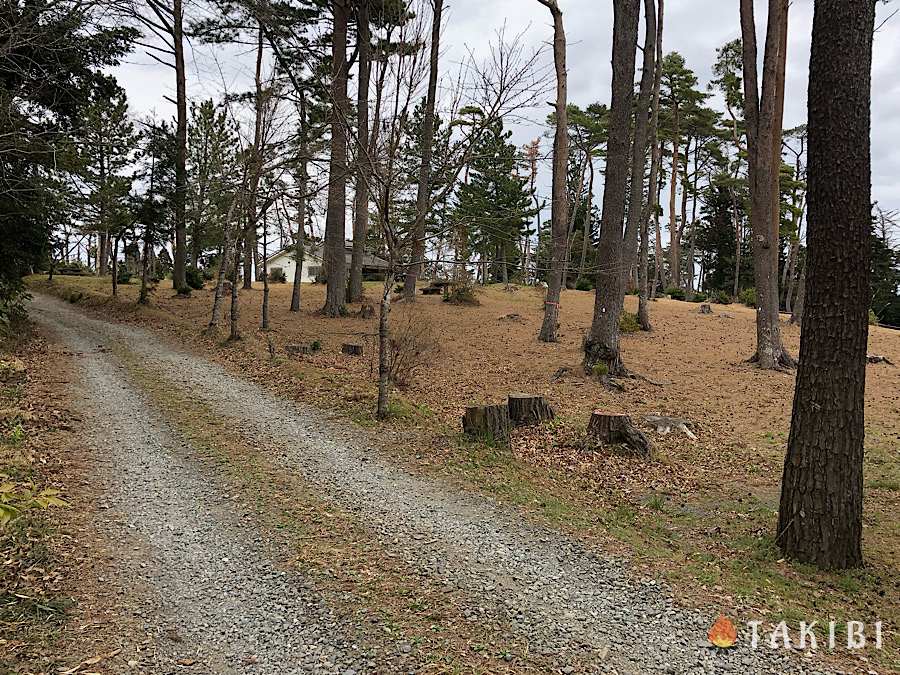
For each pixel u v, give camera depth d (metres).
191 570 4.55
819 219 4.90
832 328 4.89
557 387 12.60
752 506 6.58
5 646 3.39
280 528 5.39
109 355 13.69
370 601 4.18
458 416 9.98
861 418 4.96
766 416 10.87
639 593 4.45
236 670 3.38
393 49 9.00
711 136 34.78
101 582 4.27
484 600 4.26
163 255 47.22
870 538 5.72
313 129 14.18
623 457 7.99
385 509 5.99
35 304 23.84
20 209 13.57
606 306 13.54
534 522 5.84
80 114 15.73
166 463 6.96
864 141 4.79
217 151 21.84
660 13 20.83
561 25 16.67
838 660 3.66
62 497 5.66
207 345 15.27
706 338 19.33
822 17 4.84
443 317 21.48
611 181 13.38
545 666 3.48
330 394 10.51
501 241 21.42
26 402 8.64
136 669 3.33
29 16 9.44
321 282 34.38
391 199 9.48
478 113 9.23
